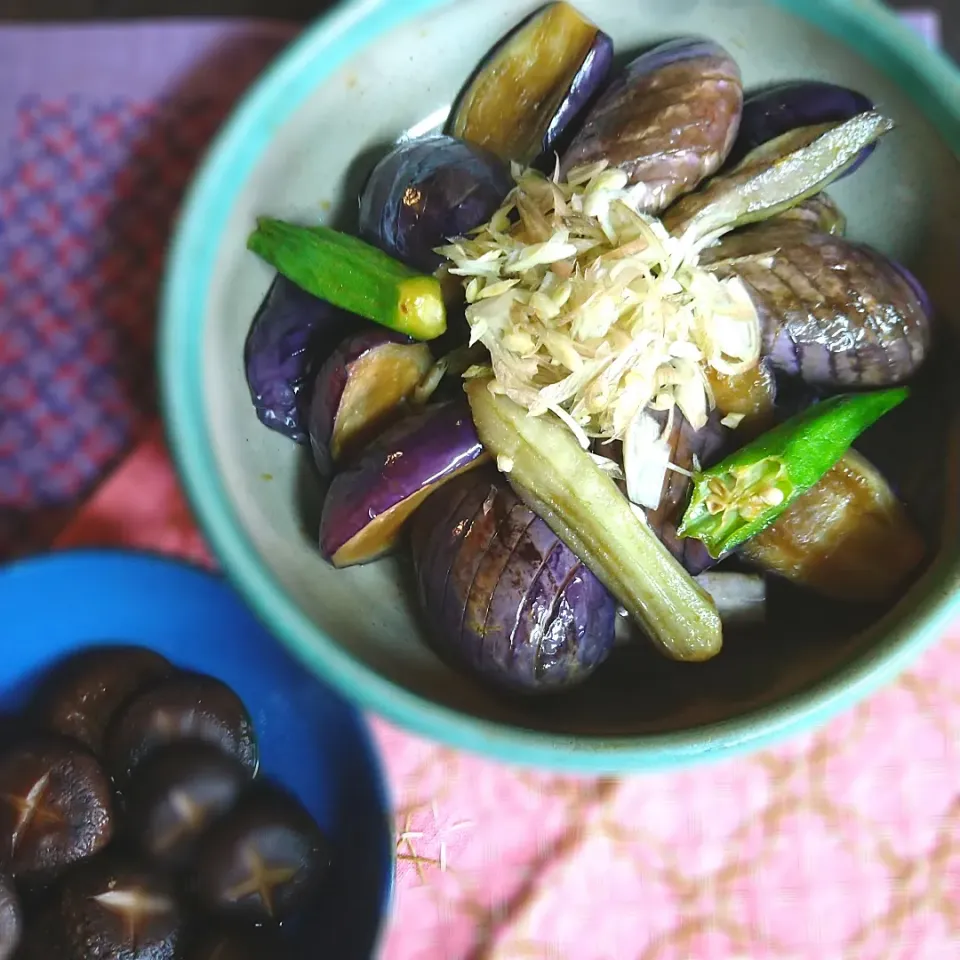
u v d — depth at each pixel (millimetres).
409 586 563
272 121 531
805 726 513
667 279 538
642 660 561
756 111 557
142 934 550
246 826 559
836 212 566
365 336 541
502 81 560
